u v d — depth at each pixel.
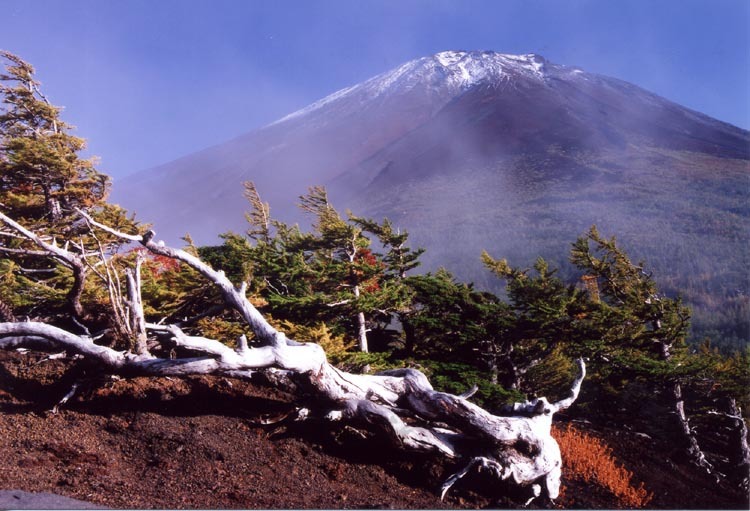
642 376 14.63
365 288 11.78
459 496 6.66
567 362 16.41
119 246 11.42
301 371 6.58
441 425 7.71
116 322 7.31
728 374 16.62
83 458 5.33
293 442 6.79
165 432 6.12
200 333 9.75
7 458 4.97
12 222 7.03
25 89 13.84
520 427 6.92
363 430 7.17
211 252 12.55
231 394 7.48
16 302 9.00
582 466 8.80
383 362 10.20
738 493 11.23
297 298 10.30
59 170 12.61
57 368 7.25
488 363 12.88
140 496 4.82
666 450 12.48
